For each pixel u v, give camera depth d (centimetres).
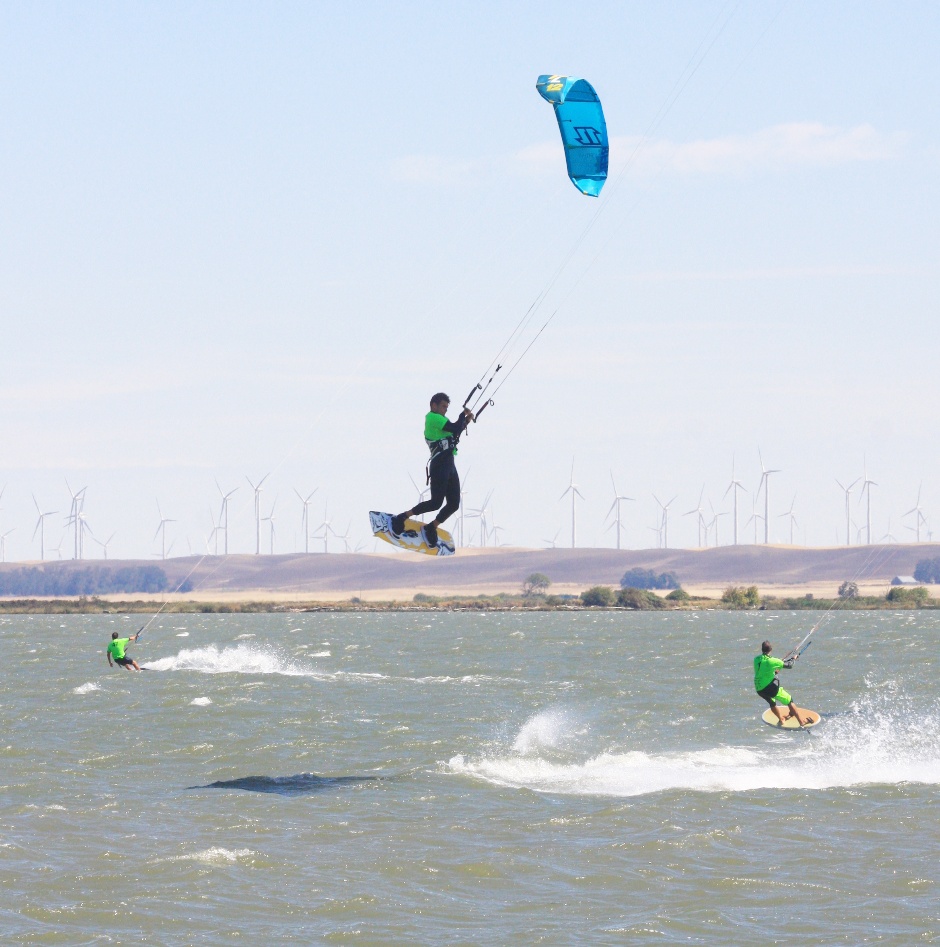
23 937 5244
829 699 14250
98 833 7094
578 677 17588
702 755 9850
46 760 9694
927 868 6309
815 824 7281
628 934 5306
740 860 6500
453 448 6172
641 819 7419
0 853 6575
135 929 5372
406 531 6228
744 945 5169
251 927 5416
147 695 14625
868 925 5419
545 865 6431
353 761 9638
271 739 10831
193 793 8331
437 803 7956
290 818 7525
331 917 5559
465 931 5372
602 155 7275
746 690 15238
